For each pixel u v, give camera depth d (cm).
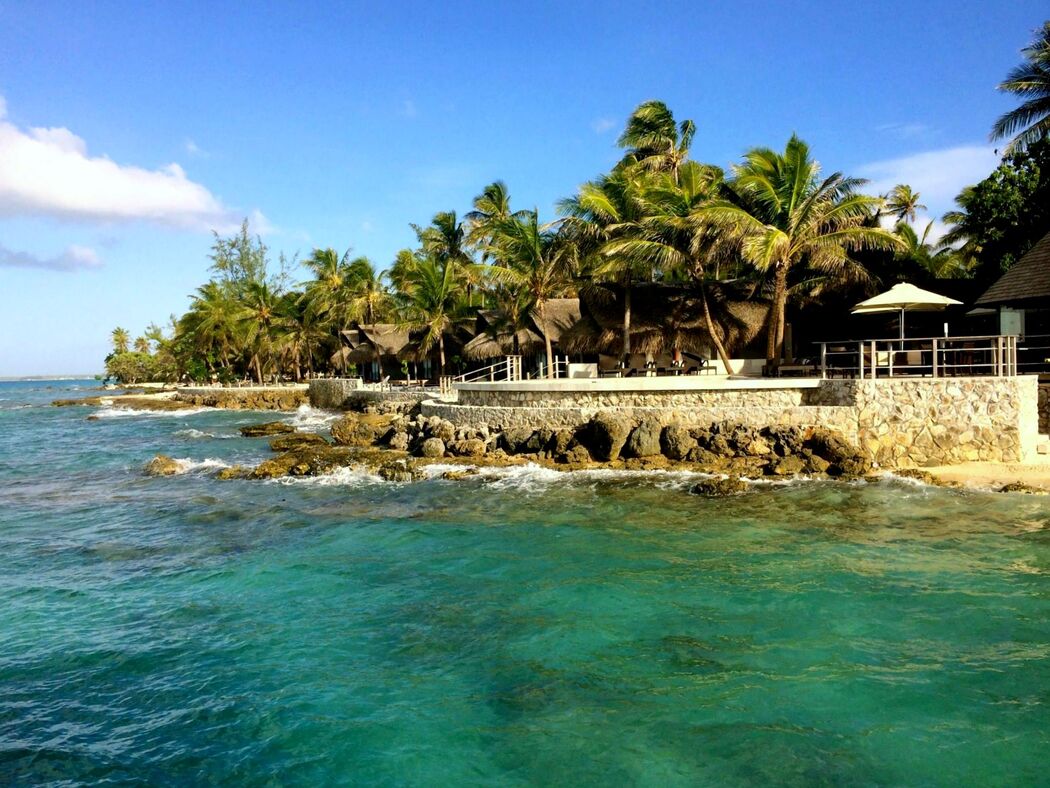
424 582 1236
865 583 1166
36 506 1956
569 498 1823
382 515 1728
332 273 6150
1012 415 1928
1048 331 2558
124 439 3725
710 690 836
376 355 5156
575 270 3353
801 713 781
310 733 771
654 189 2931
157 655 969
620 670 891
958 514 1563
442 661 930
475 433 2477
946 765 686
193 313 7531
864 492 1762
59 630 1060
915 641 948
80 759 732
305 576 1284
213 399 6072
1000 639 949
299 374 7450
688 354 3123
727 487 1806
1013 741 721
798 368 2495
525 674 888
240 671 916
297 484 2142
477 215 5066
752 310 3119
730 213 2548
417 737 758
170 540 1559
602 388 2311
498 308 4300
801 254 2809
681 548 1384
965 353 2495
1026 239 2986
